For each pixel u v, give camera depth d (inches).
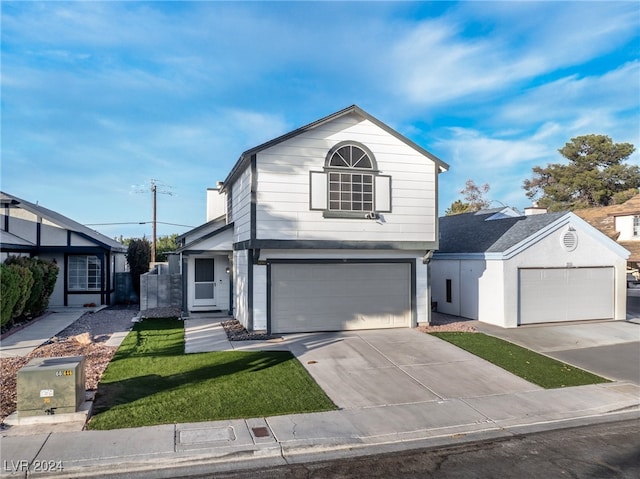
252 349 440.8
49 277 636.7
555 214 652.7
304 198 502.9
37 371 258.5
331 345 459.8
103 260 786.8
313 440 245.1
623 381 372.5
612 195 1813.5
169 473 212.4
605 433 268.1
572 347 486.9
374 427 267.1
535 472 217.5
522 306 597.6
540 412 299.6
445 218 948.0
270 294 514.9
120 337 496.1
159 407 286.0
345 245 513.3
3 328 517.3
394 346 459.5
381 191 526.3
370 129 524.4
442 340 489.1
